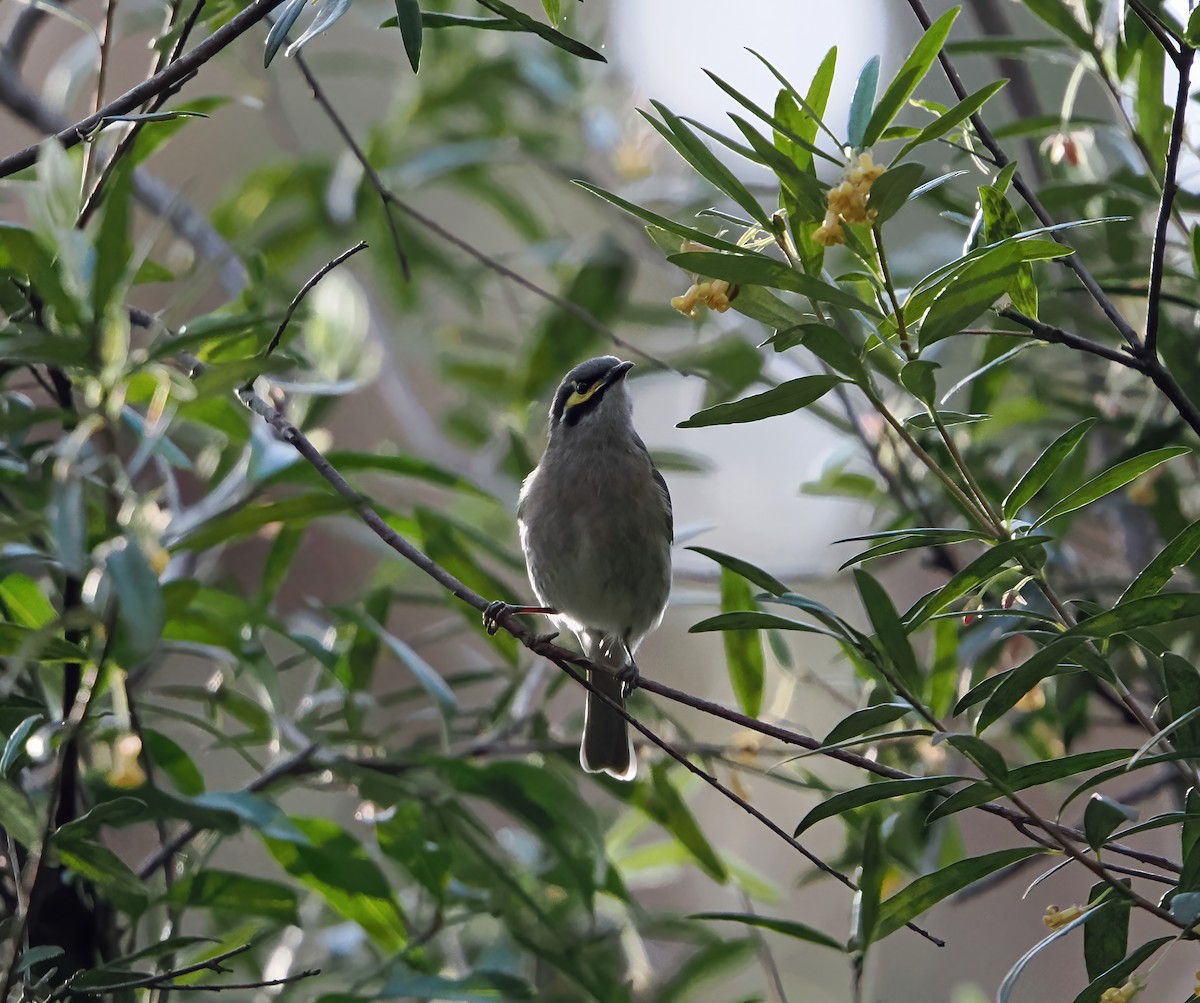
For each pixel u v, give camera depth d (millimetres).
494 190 15906
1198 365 9367
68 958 8281
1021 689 6320
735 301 6719
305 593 19047
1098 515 12695
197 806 8297
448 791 9828
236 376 6734
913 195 6660
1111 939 6727
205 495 10492
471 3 14109
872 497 11969
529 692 11477
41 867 8031
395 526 10641
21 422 6957
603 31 15102
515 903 10414
